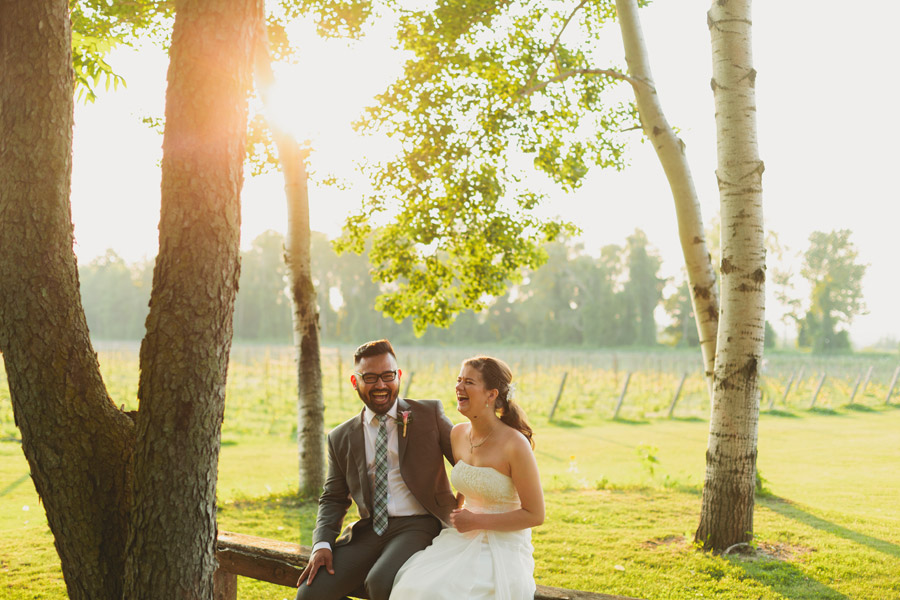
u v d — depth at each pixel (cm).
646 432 1705
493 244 860
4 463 1167
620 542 668
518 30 818
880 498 898
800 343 10188
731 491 623
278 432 1634
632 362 5366
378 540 372
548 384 3089
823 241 9681
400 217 875
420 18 817
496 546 342
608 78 862
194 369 274
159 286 277
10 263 277
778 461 1245
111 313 13388
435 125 797
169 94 277
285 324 12319
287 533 710
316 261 11694
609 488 961
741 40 611
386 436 382
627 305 9944
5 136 278
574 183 845
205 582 286
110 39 603
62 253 287
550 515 789
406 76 805
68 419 285
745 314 614
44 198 280
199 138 273
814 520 750
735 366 619
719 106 619
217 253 277
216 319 279
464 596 323
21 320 278
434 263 911
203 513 283
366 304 11350
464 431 378
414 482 373
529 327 10831
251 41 287
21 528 741
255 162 883
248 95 290
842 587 539
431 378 3253
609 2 836
